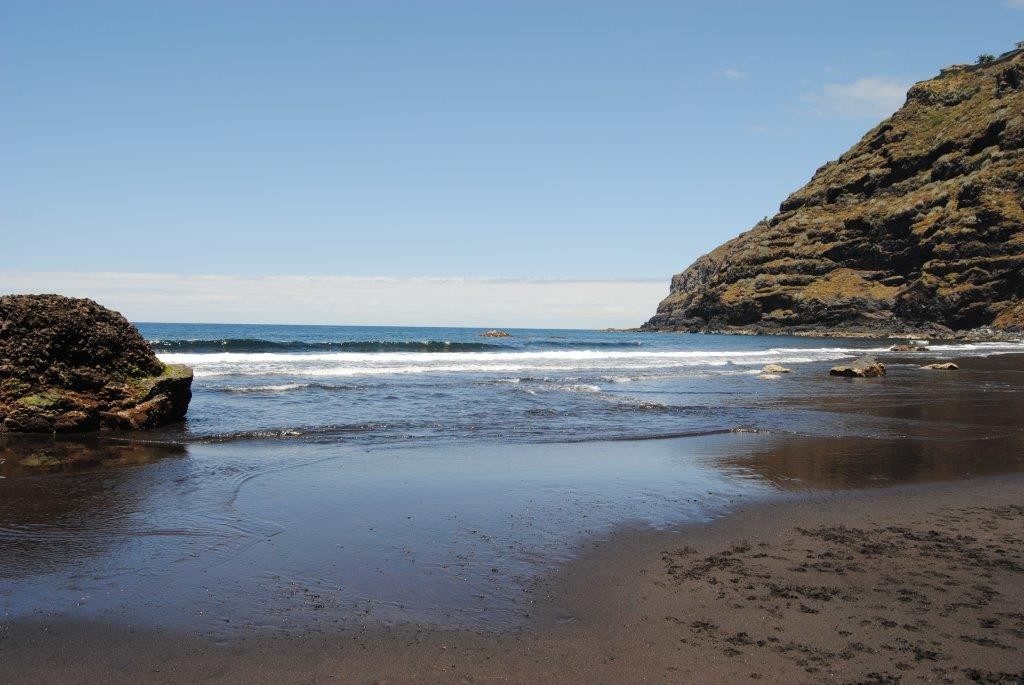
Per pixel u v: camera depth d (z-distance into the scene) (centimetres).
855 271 13475
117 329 1418
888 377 2803
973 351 5650
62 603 521
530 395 1931
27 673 422
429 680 416
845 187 15062
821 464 1062
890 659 439
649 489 893
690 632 479
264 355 3462
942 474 997
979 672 423
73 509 777
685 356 4341
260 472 970
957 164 12681
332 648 454
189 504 800
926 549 659
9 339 1330
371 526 721
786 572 595
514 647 458
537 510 788
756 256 15200
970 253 11144
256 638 468
